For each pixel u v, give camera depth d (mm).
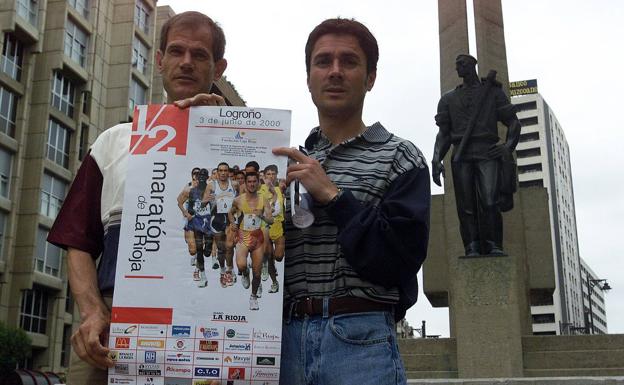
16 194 26859
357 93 2430
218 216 2115
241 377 1989
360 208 2123
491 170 8914
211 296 2047
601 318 121875
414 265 2133
